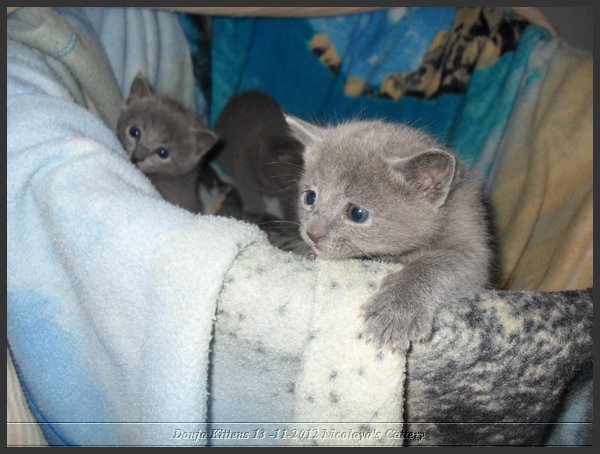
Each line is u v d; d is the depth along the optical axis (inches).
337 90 16.1
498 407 7.1
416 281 6.8
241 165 15.8
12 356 8.3
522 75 12.7
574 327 6.6
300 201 9.2
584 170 10.8
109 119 13.0
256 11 12.7
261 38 16.2
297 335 6.2
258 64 16.4
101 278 7.0
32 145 7.7
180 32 14.8
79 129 8.3
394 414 6.2
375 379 6.1
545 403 7.2
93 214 7.0
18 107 8.0
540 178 11.4
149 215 6.8
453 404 7.0
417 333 6.3
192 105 15.9
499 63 13.4
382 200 8.1
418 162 7.9
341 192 8.3
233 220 6.8
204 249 6.3
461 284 7.2
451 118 14.3
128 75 13.7
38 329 8.0
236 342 6.6
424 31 15.0
